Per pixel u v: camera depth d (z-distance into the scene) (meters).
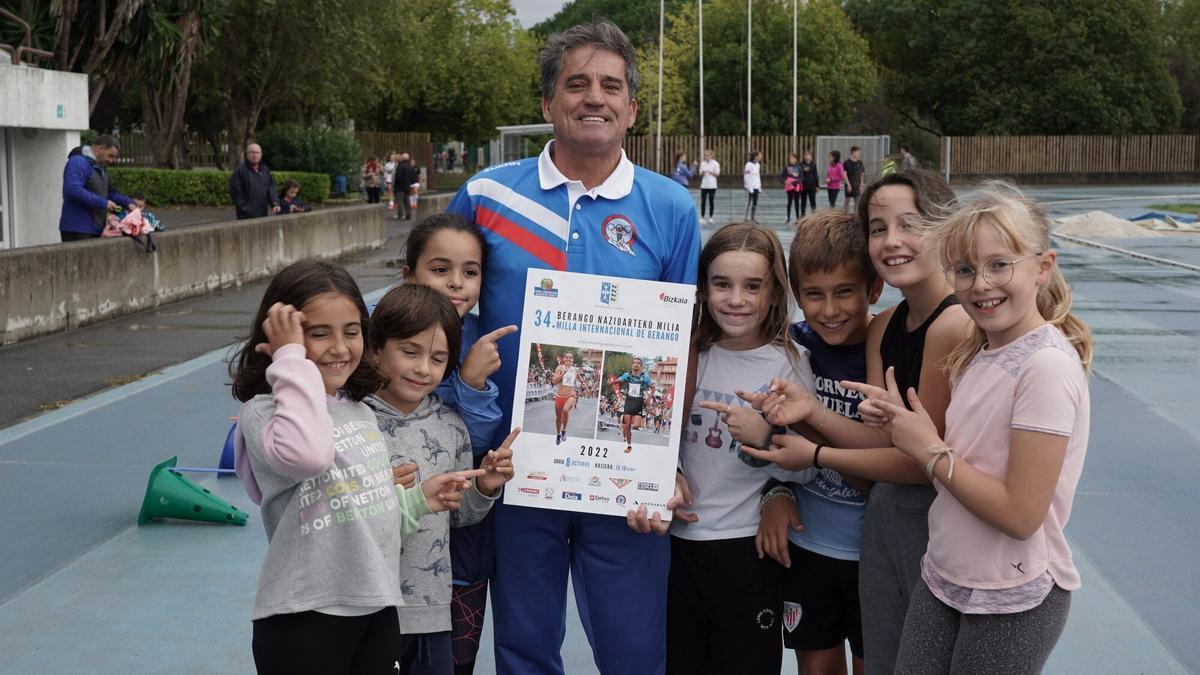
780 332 3.12
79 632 4.09
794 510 3.12
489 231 3.10
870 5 62.19
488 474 2.86
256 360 2.63
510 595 3.11
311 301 2.53
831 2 56.53
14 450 6.39
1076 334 2.49
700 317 3.17
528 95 59.91
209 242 13.62
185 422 7.05
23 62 17.36
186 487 5.25
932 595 2.57
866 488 3.04
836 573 3.17
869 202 2.86
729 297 3.01
